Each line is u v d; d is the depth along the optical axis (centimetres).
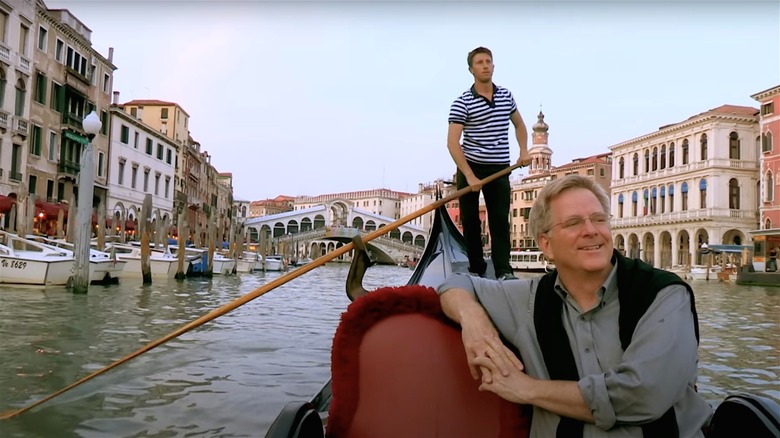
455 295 177
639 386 144
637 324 155
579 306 164
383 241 6081
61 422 376
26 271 1241
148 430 370
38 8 2470
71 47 2773
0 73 2239
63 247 1525
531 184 5784
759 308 1383
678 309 154
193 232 4869
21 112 2394
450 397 172
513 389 157
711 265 3916
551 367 162
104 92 3139
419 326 179
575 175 172
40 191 2548
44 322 768
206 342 677
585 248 161
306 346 674
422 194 8900
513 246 5972
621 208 4872
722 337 840
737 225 3909
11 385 454
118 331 717
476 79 374
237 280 2158
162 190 3944
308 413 169
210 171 5969
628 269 164
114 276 1513
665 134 4375
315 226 7862
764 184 3672
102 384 469
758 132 3925
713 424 186
